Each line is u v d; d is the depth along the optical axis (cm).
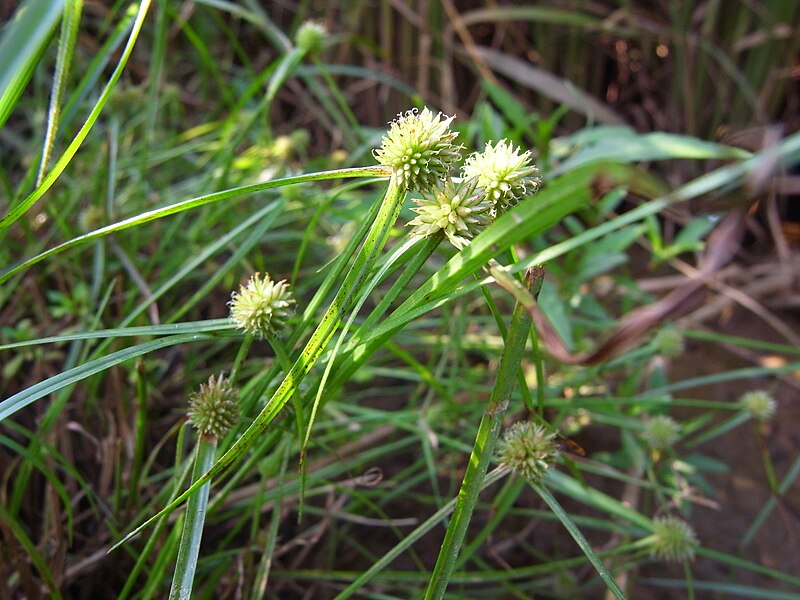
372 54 36
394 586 18
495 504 15
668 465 21
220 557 15
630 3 35
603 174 7
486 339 25
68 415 18
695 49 35
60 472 17
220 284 23
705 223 22
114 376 16
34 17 8
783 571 20
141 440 15
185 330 11
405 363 26
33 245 20
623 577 18
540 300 20
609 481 23
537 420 13
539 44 36
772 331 30
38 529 17
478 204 9
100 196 22
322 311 23
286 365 11
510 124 35
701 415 26
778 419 26
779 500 20
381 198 10
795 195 34
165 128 32
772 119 35
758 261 34
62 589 15
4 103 10
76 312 19
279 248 27
